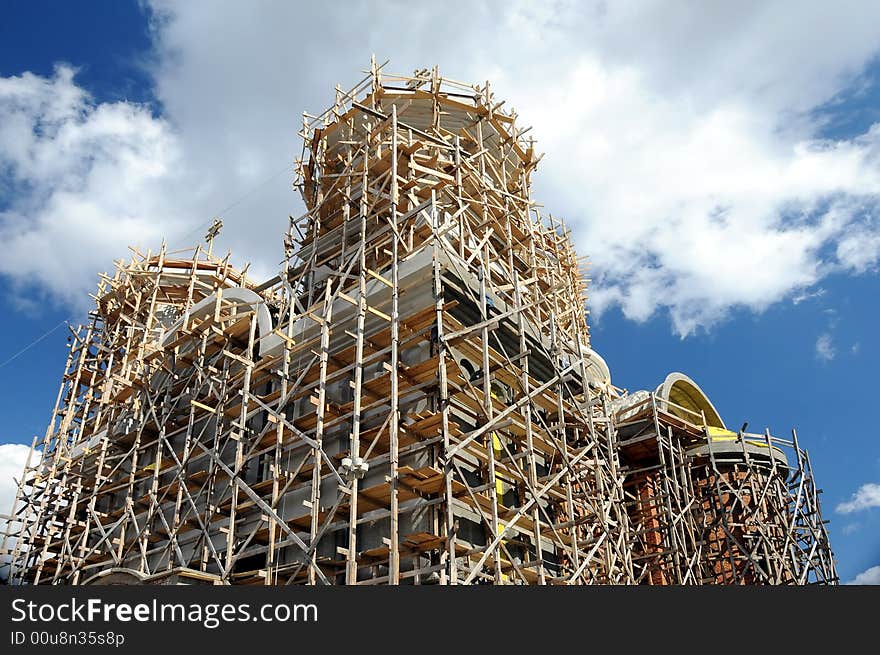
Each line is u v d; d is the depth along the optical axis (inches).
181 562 1087.0
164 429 1274.6
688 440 1588.3
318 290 1364.4
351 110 1503.4
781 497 1497.3
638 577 1425.9
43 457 1611.7
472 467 1002.1
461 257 1156.5
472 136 1540.4
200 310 1389.0
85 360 1777.8
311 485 1034.7
